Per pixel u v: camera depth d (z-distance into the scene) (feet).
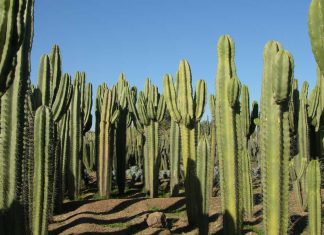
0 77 11.07
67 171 37.55
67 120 37.22
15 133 13.76
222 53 18.76
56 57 26.61
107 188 39.40
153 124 39.47
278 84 14.34
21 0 11.27
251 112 27.45
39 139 17.79
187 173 26.84
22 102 14.12
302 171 25.26
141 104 39.58
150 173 39.11
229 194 18.81
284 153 14.96
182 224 28.53
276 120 14.83
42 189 17.94
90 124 43.78
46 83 23.52
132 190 44.01
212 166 38.19
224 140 18.79
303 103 24.91
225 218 18.97
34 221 17.88
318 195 18.34
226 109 18.67
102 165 39.19
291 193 35.50
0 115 13.79
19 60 14.15
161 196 39.63
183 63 26.00
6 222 13.57
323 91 25.04
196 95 26.63
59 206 31.17
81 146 42.60
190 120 26.17
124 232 25.98
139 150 53.47
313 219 18.37
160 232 25.95
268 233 15.15
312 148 25.67
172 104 26.78
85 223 27.53
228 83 18.52
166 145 57.77
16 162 13.78
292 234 24.27
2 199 13.60
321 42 12.00
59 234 25.26
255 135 53.52
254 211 30.81
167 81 26.78
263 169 15.30
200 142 22.86
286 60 14.19
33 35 14.96
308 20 12.25
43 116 17.81
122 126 41.88
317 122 25.32
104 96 39.42
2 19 11.02
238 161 19.24
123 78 46.80
